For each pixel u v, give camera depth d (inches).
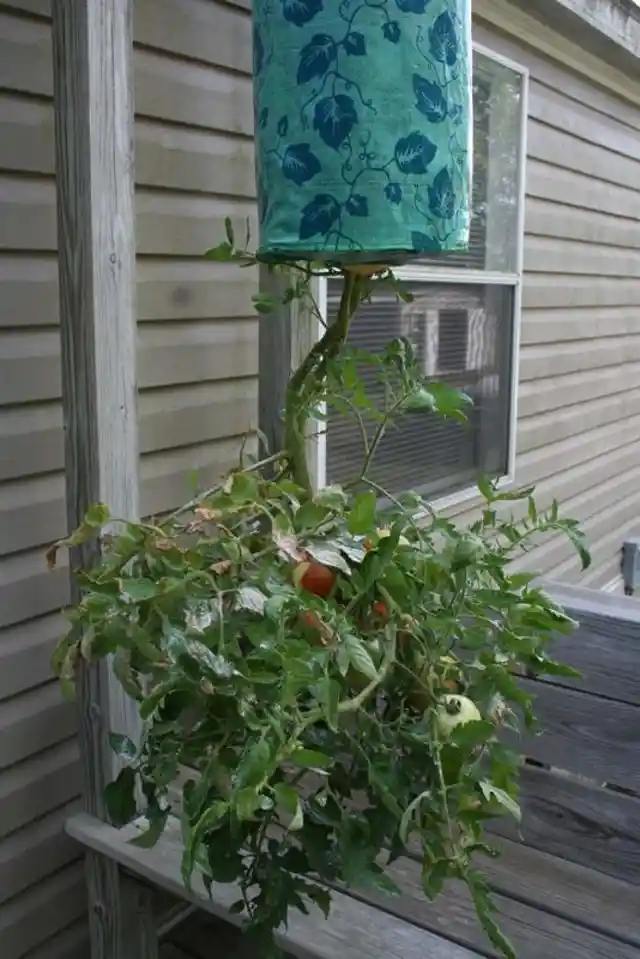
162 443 73.2
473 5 104.3
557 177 132.3
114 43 53.1
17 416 62.2
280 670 40.5
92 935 65.6
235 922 54.5
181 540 67.7
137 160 67.6
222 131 74.4
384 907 56.3
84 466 55.8
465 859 42.9
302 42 50.8
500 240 120.7
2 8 58.0
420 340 105.9
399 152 51.0
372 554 43.6
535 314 132.3
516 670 59.7
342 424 91.2
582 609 60.5
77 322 54.7
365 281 59.3
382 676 41.9
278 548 45.5
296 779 47.9
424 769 44.0
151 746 47.6
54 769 68.1
